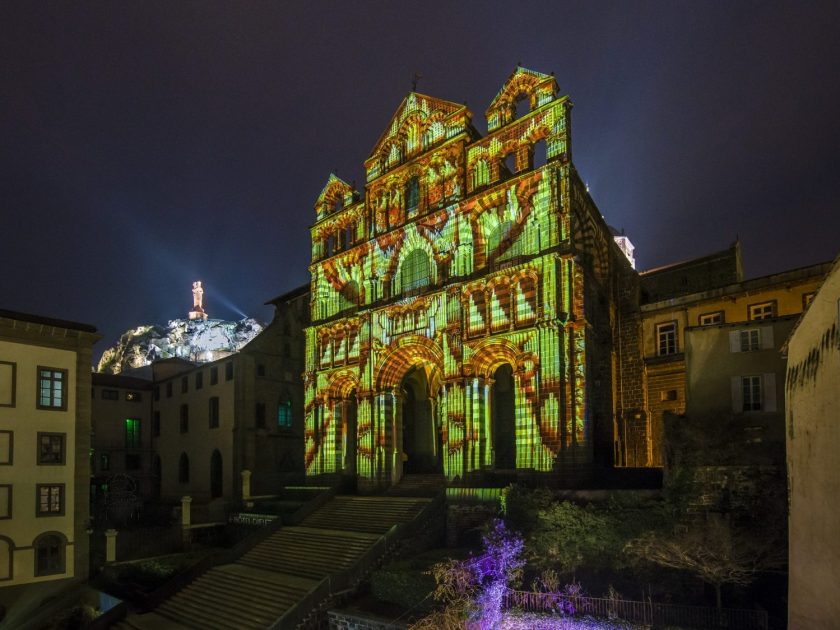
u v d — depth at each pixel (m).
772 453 25.88
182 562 39.19
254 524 44.56
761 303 40.38
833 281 12.12
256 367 58.81
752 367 29.02
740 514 24.81
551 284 37.62
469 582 25.05
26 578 37.41
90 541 45.25
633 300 47.22
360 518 38.91
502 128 42.84
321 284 54.94
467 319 41.91
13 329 39.34
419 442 53.00
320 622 28.44
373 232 51.28
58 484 39.81
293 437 60.88
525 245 40.19
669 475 27.28
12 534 37.22
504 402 45.84
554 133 39.84
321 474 51.09
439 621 23.27
